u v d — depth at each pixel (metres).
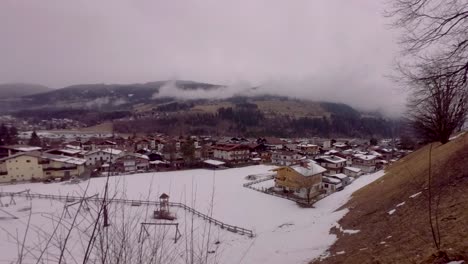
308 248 12.52
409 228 8.62
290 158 59.41
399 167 24.05
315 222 17.33
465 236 5.71
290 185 32.38
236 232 18.80
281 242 14.37
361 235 11.08
